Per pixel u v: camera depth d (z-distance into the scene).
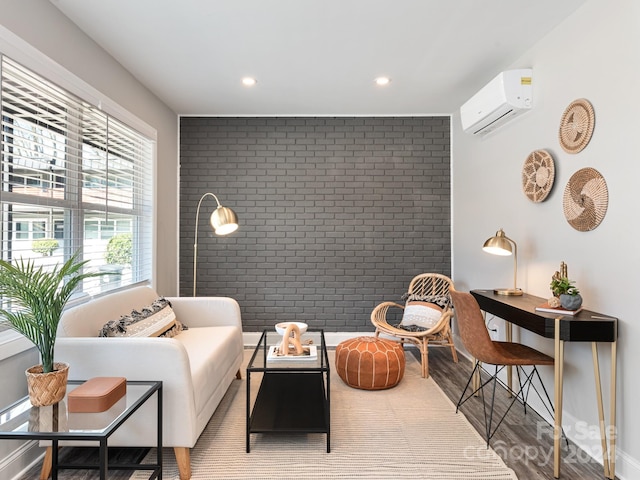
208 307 3.18
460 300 2.33
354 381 2.99
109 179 2.84
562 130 2.33
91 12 2.25
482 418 2.55
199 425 2.02
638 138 1.82
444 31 2.49
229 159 4.23
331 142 4.24
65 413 1.53
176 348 1.88
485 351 2.26
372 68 3.04
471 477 1.92
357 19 2.35
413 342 3.46
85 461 2.00
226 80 3.27
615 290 1.96
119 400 1.65
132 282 3.23
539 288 2.62
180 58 2.85
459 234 4.04
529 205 2.73
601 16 2.05
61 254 2.29
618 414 1.93
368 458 2.07
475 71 3.10
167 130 3.91
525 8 2.23
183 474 1.88
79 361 1.88
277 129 4.23
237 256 4.26
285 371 2.17
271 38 2.57
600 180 2.04
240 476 1.92
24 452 1.94
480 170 3.52
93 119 2.61
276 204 4.25
